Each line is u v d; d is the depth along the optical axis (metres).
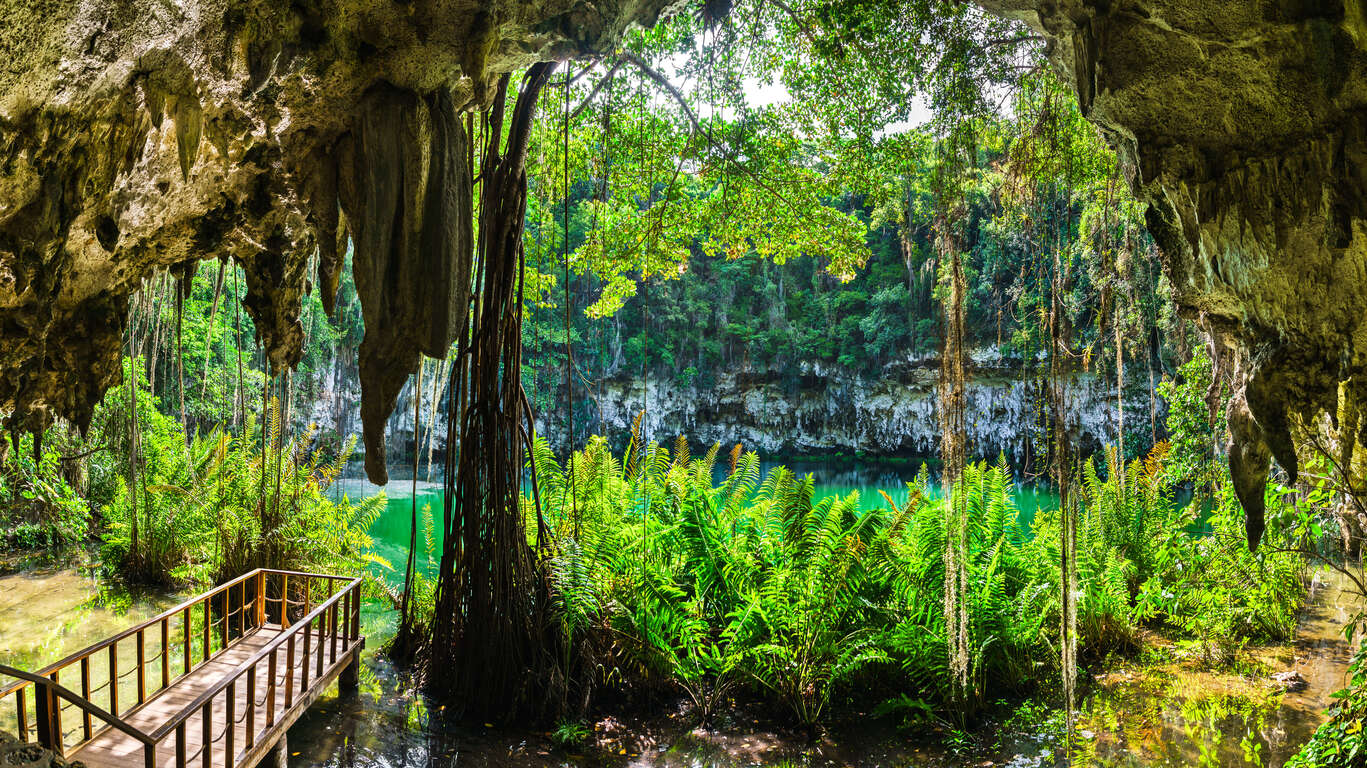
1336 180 3.86
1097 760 5.89
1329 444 4.88
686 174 10.09
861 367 35.38
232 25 3.41
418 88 4.18
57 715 4.32
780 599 7.11
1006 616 7.25
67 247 4.54
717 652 7.27
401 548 14.30
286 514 9.06
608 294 10.55
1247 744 5.97
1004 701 7.06
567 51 4.82
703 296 37.75
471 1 3.89
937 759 6.12
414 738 6.37
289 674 5.61
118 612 9.27
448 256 4.30
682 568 8.06
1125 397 24.94
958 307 5.95
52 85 3.30
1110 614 8.30
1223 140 4.23
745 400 37.72
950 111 6.05
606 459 8.35
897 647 6.98
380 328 4.23
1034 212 6.72
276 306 6.05
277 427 10.19
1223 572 8.51
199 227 5.29
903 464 35.41
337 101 4.18
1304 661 7.50
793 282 37.94
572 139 9.47
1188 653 8.09
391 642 8.24
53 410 5.36
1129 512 9.89
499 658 6.84
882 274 34.94
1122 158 5.07
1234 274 4.43
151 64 3.44
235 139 4.39
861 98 8.13
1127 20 4.13
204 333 15.41
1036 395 7.04
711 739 6.53
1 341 4.38
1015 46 6.00
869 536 7.43
